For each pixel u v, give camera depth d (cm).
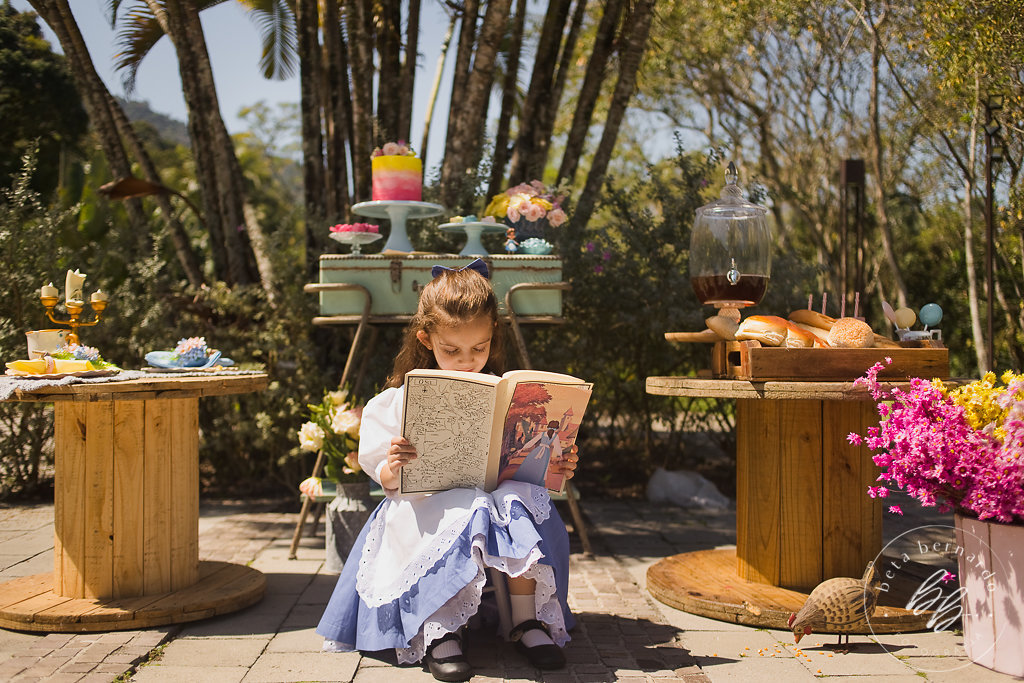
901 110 558
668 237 517
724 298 289
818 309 538
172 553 282
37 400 236
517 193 394
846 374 256
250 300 507
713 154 536
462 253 376
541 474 233
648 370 541
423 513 224
